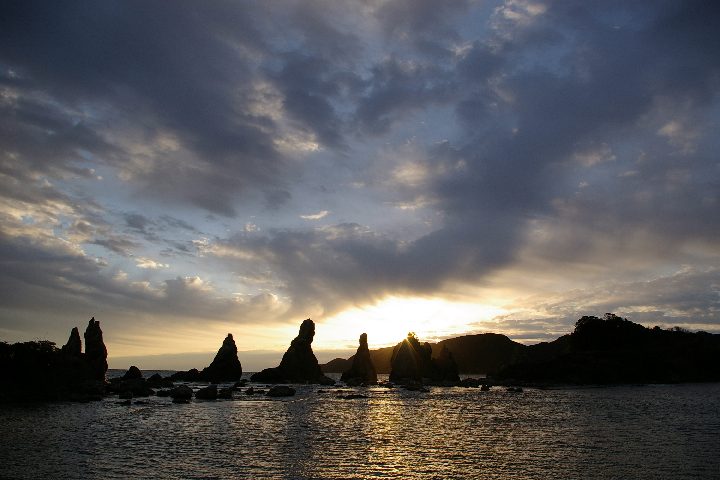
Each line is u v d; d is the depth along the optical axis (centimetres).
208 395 8731
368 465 3281
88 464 3250
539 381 17050
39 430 4734
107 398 8512
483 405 7975
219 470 3100
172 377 16312
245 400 8731
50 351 9725
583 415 6250
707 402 8006
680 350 19088
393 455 3625
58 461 3334
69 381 9700
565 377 16800
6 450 3716
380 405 7975
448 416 6294
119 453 3625
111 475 2955
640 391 11475
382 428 5116
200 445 3991
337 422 5622
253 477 2930
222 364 16475
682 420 5578
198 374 16412
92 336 12225
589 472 3067
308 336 17338
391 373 17900
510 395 10594
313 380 16488
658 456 3538
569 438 4372
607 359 17912
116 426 5053
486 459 3478
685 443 4050
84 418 5697
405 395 10650
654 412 6488
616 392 11150
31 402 7788
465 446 4006
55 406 7119
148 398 8612
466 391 12356
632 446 3941
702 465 3241
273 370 16662
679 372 17538
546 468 3183
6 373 8712
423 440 4319
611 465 3259
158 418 5775
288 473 3041
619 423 5375
